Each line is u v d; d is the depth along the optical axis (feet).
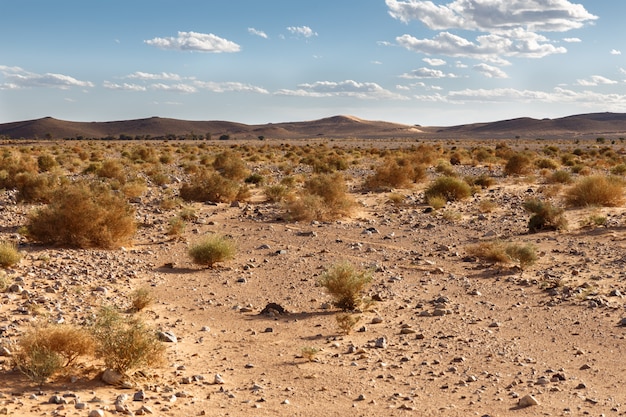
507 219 75.97
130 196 100.07
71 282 45.14
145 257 57.21
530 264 51.42
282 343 33.83
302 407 24.56
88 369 27.35
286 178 117.60
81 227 59.52
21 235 64.08
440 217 79.05
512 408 24.45
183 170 158.92
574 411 24.08
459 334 35.09
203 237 65.36
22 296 40.27
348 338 34.68
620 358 30.55
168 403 24.21
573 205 84.17
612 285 44.50
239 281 48.67
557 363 30.14
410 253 58.29
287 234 68.74
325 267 52.90
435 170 152.97
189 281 48.67
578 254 54.85
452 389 26.71
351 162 181.98
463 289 45.42
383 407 24.63
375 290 45.60
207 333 35.55
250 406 24.45
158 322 37.24
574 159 181.68
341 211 80.48
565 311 39.14
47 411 22.17
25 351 27.32
